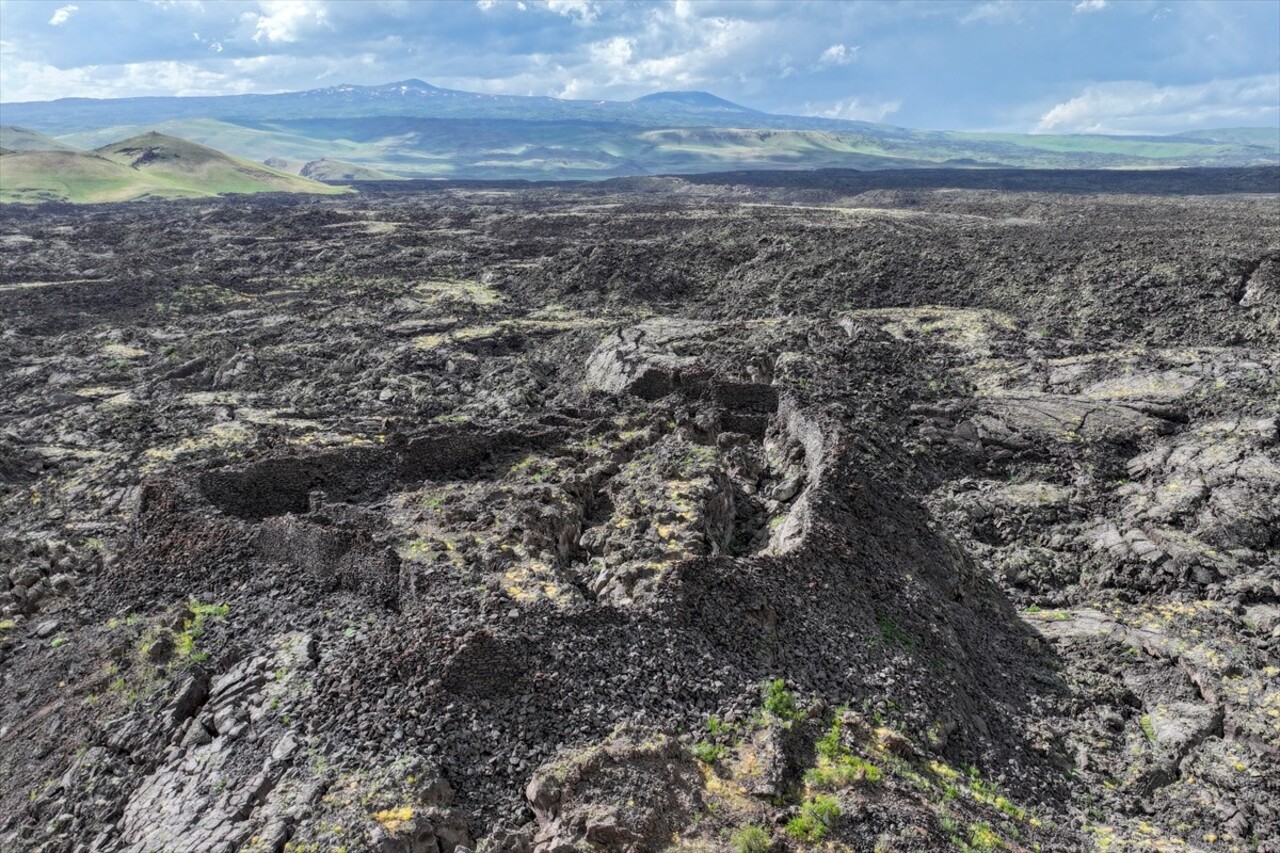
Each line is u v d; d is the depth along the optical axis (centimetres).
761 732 1633
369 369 4853
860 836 1438
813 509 2366
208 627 2023
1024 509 3100
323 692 1645
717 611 1914
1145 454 3353
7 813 1669
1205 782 1898
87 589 2389
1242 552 2688
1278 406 3381
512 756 1520
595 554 2327
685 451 2870
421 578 1934
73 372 4938
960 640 2233
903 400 3878
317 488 2697
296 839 1335
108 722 1773
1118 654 2344
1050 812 1762
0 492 3362
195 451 3494
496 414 3875
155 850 1398
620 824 1368
